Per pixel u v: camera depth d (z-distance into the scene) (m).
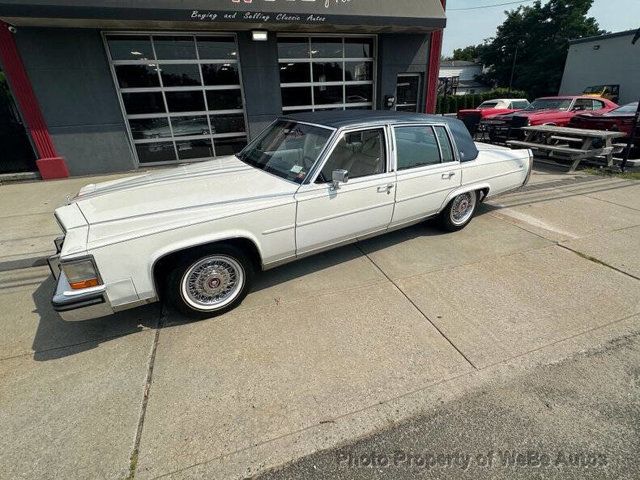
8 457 1.88
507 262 3.86
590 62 25.77
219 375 2.41
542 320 2.92
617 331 2.79
